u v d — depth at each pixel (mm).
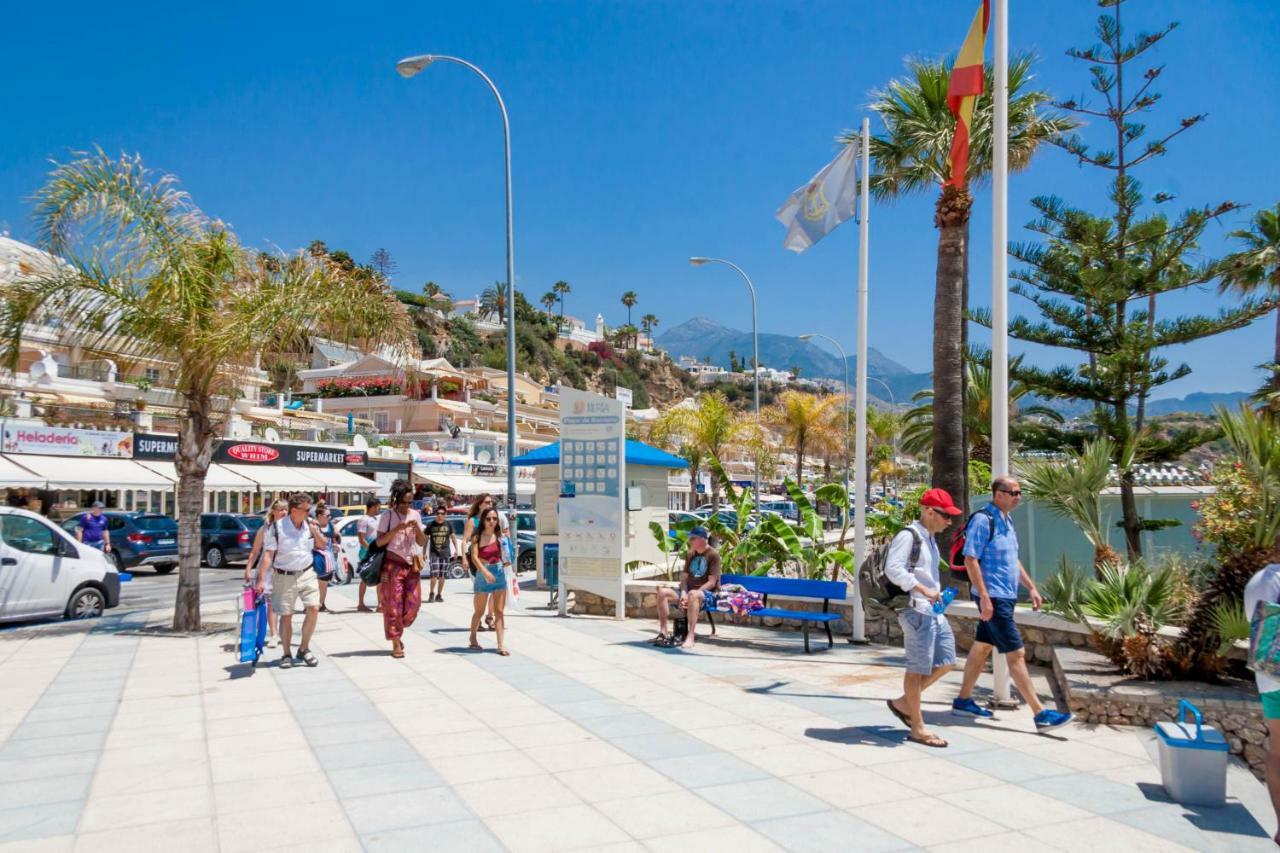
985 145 15281
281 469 32812
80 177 10789
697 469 40500
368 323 12102
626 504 13172
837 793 5074
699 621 12094
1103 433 18922
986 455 27578
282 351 11844
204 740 6195
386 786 5176
